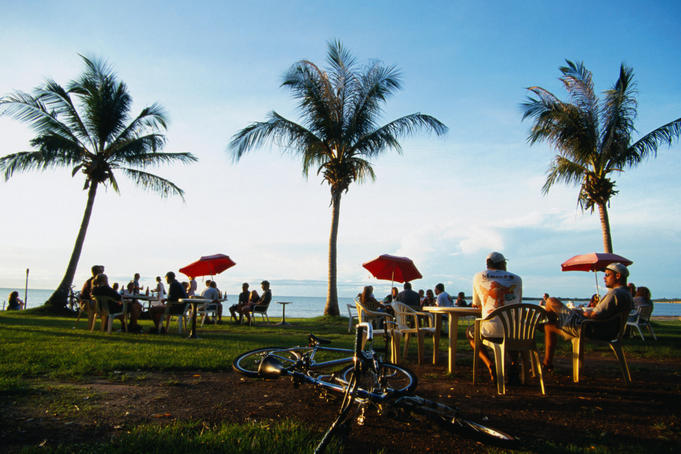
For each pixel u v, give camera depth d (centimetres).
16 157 1844
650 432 339
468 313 564
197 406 387
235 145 1800
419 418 326
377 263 1361
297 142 1864
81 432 310
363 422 324
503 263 524
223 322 1609
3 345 707
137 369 541
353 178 1944
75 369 512
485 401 427
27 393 402
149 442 283
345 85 1884
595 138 1775
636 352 802
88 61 1998
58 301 1870
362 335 282
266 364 414
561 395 454
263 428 321
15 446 281
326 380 378
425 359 704
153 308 1043
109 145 2053
